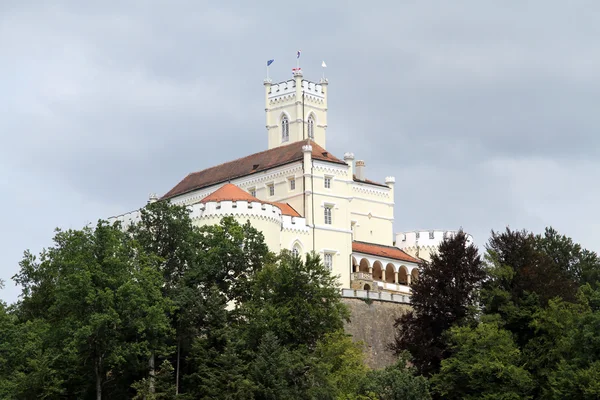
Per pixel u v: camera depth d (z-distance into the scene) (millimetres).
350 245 192125
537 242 180750
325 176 191250
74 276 138125
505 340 141750
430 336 149625
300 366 134750
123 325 139500
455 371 141500
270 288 148125
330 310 146375
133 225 157125
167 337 141875
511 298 148625
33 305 158375
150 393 134750
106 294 138250
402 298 175625
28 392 137500
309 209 187875
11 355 142250
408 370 140875
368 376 137250
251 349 141125
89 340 138000
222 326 142125
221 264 152250
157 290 141375
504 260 155125
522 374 137625
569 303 146250
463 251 154500
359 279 189500
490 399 137500
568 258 193000
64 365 141750
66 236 155750
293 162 190750
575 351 138625
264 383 133375
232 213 172875
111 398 141375
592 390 130000
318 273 148875
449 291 150875
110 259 141250
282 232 181875
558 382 134125
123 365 141750
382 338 170875
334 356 141125
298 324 144375
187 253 151750
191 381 138625
